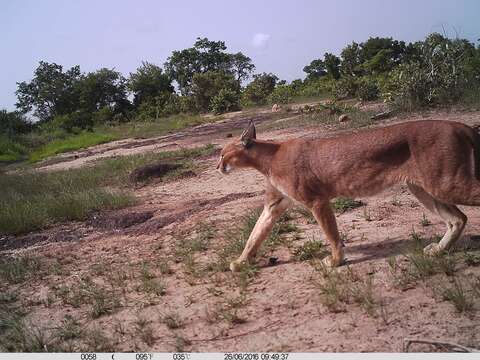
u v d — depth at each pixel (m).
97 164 4.39
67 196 2.87
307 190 1.47
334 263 1.45
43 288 1.72
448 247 1.38
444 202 1.34
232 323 1.23
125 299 1.49
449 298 1.14
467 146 1.30
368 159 1.38
